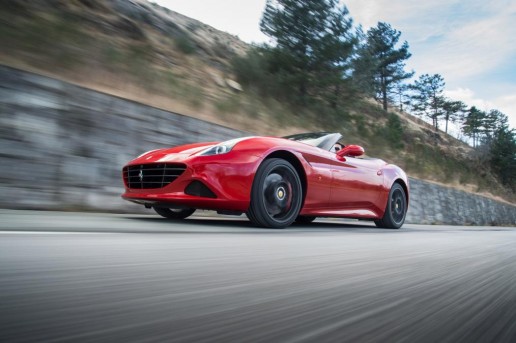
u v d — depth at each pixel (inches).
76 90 159.3
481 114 2269.9
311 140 166.1
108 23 456.1
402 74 1546.5
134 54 319.6
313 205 145.3
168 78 311.1
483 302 30.5
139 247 50.3
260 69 511.5
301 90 519.8
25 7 306.2
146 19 557.0
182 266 37.7
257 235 84.0
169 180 119.6
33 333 15.7
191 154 119.6
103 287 26.1
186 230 87.2
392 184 193.9
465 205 650.2
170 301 23.7
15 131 138.8
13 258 35.6
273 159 128.2
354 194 165.9
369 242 81.1
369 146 536.4
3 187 134.8
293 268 41.3
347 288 32.3
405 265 49.6
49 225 81.4
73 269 31.9
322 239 82.3
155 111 194.4
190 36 622.5
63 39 253.6
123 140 176.4
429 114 2356.1
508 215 884.6
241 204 119.5
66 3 428.8
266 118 385.4
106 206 166.1
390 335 20.0
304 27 506.3
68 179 153.6
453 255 65.5
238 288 29.3
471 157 1466.5
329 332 19.6
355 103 578.9
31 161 142.5
